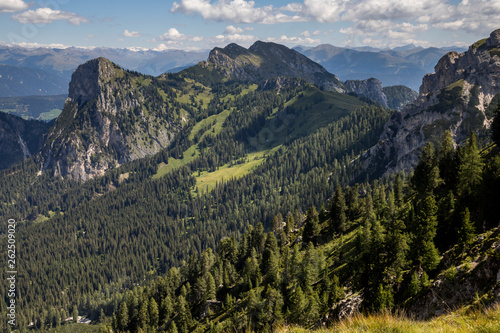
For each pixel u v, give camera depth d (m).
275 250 104.94
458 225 45.78
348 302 49.44
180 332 101.50
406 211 75.88
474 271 30.91
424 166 79.75
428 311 32.47
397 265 44.22
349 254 74.19
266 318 65.62
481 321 11.78
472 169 59.94
